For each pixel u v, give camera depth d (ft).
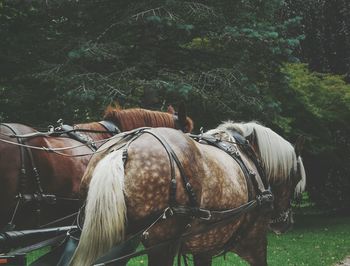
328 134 57.88
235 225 17.22
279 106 50.06
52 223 17.80
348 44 72.69
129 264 30.96
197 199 14.60
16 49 45.24
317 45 74.23
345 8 72.74
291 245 44.14
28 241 15.52
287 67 59.16
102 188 13.20
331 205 74.28
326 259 37.83
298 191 21.38
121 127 19.99
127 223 13.55
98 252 13.05
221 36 45.65
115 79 42.80
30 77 43.47
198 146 16.25
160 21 41.86
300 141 21.42
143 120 20.17
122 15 45.37
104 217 12.99
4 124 18.03
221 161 16.60
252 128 20.24
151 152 14.16
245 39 46.11
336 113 59.93
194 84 44.37
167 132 15.12
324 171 68.08
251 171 17.74
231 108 47.60
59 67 42.22
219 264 32.60
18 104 43.47
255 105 46.14
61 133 19.33
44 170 17.83
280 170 20.33
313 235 51.42
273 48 46.78
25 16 47.67
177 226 14.43
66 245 13.98
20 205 17.15
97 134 20.59
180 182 14.28
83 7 45.80
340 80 61.21
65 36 45.16
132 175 13.75
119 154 13.92
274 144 20.26
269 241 46.55
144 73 46.57
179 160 14.43
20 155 17.19
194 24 46.39
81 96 39.40
